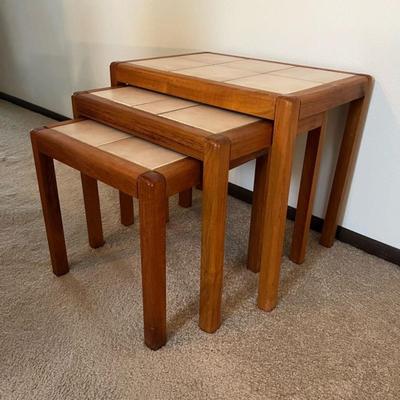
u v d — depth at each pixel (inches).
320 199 51.5
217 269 33.8
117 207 57.4
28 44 90.0
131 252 47.7
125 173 29.6
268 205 35.4
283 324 37.9
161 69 41.3
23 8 86.7
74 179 65.0
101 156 31.8
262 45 49.9
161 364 33.5
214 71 41.1
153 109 35.9
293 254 46.3
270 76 39.4
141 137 35.3
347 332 37.2
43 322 37.4
